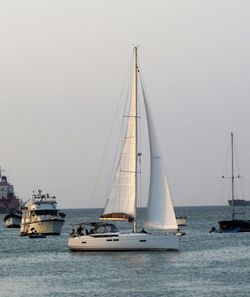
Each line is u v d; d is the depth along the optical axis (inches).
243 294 4803.2
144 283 5260.8
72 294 4854.8
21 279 5556.1
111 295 4808.1
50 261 6638.8
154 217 6894.7
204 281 5344.5
